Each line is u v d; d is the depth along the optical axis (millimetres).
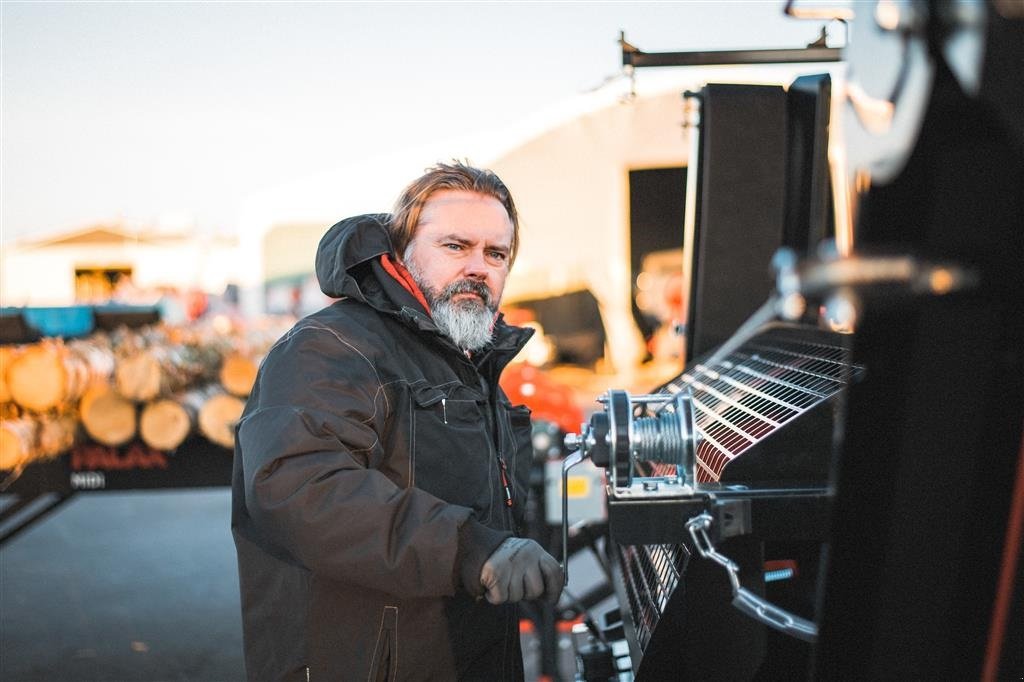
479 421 1784
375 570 1468
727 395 1897
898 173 789
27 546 6473
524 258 8992
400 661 1651
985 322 825
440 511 1493
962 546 880
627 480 1384
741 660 1423
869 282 763
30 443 4062
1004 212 777
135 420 4270
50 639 4578
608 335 9258
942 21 743
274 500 1486
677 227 8109
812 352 1854
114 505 7824
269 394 1595
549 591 1479
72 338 4695
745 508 1332
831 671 954
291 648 1660
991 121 753
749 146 2350
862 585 920
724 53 2494
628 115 7977
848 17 1639
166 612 5000
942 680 915
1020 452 841
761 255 2389
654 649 1483
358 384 1616
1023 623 873
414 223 1857
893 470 882
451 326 1801
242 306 9805
